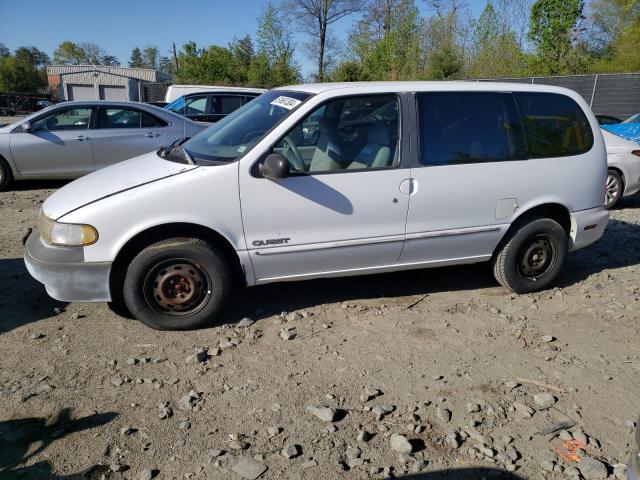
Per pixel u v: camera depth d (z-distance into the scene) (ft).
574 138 15.56
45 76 228.22
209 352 12.15
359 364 11.84
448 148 14.05
